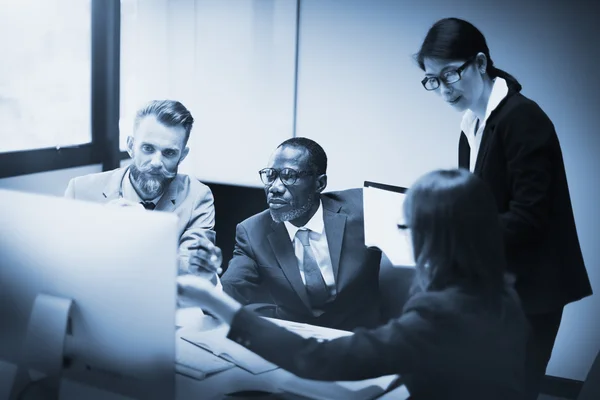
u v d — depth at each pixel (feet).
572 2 8.64
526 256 5.89
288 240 6.79
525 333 4.05
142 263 3.65
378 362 3.85
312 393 4.30
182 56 10.87
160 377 3.75
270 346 4.06
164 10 10.86
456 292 3.83
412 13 9.43
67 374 4.12
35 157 9.49
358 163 10.03
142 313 3.70
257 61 10.43
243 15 10.39
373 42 9.70
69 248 3.85
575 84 8.76
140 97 11.12
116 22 10.70
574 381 9.22
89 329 3.91
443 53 6.02
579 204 8.93
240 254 6.89
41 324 3.95
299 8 10.06
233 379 4.51
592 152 8.79
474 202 3.84
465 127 7.05
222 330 5.42
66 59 10.18
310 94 10.19
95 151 10.80
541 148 5.81
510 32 8.99
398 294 6.38
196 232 7.32
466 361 3.79
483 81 6.22
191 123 7.77
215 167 10.93
